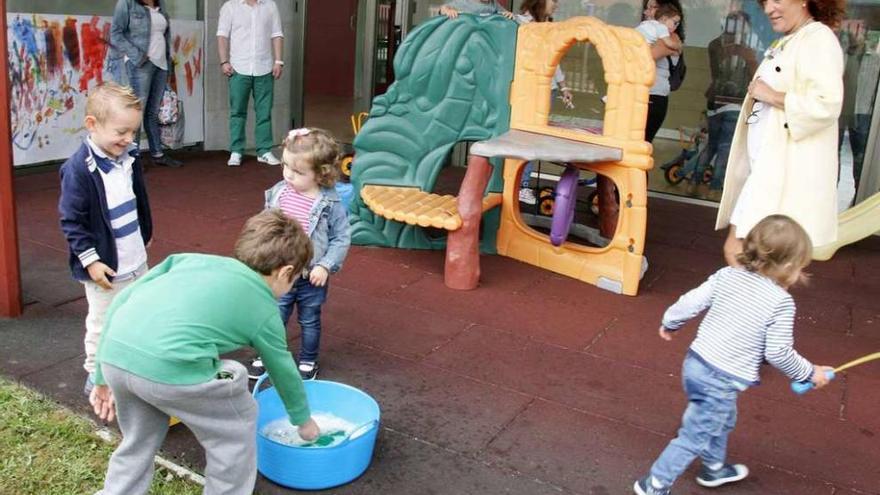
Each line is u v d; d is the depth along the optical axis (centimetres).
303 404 267
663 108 673
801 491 309
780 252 270
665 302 502
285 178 358
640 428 347
